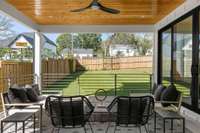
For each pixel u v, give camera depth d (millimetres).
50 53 15695
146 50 19656
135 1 5168
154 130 4402
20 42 11078
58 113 3682
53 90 9352
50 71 9188
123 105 3676
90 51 20656
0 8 4867
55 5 5480
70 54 20016
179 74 5887
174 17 6176
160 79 7883
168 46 6918
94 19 7211
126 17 6902
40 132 4277
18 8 5754
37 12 6184
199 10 4574
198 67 4645
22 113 4008
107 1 5168
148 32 8156
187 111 5141
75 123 3777
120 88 9492
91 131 4484
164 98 4887
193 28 4875
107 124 4961
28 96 4918
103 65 12930
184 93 5465
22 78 7160
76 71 13023
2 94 4395
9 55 12930
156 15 6656
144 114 3771
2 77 5680
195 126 4484
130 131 4488
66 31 8148
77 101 3670
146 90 8820
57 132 4406
